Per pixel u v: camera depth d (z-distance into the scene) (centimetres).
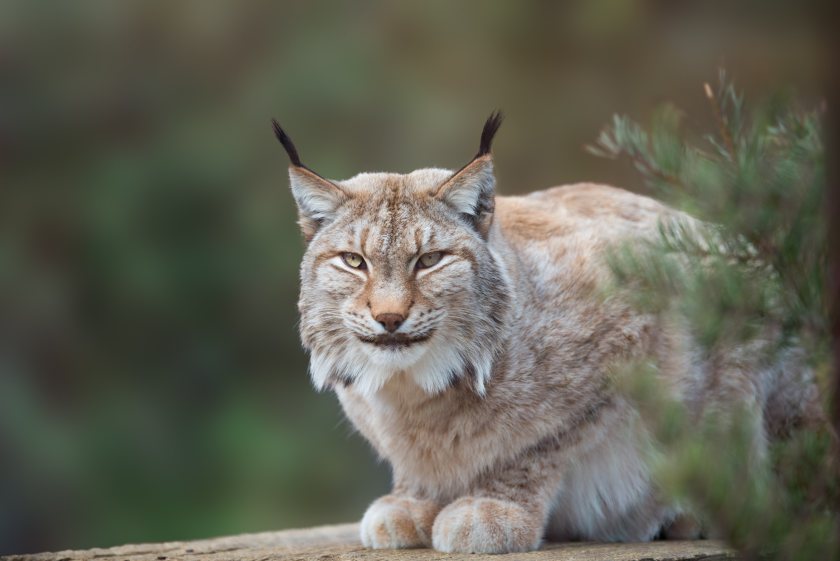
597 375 718
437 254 683
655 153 512
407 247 677
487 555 668
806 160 486
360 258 690
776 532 455
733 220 485
